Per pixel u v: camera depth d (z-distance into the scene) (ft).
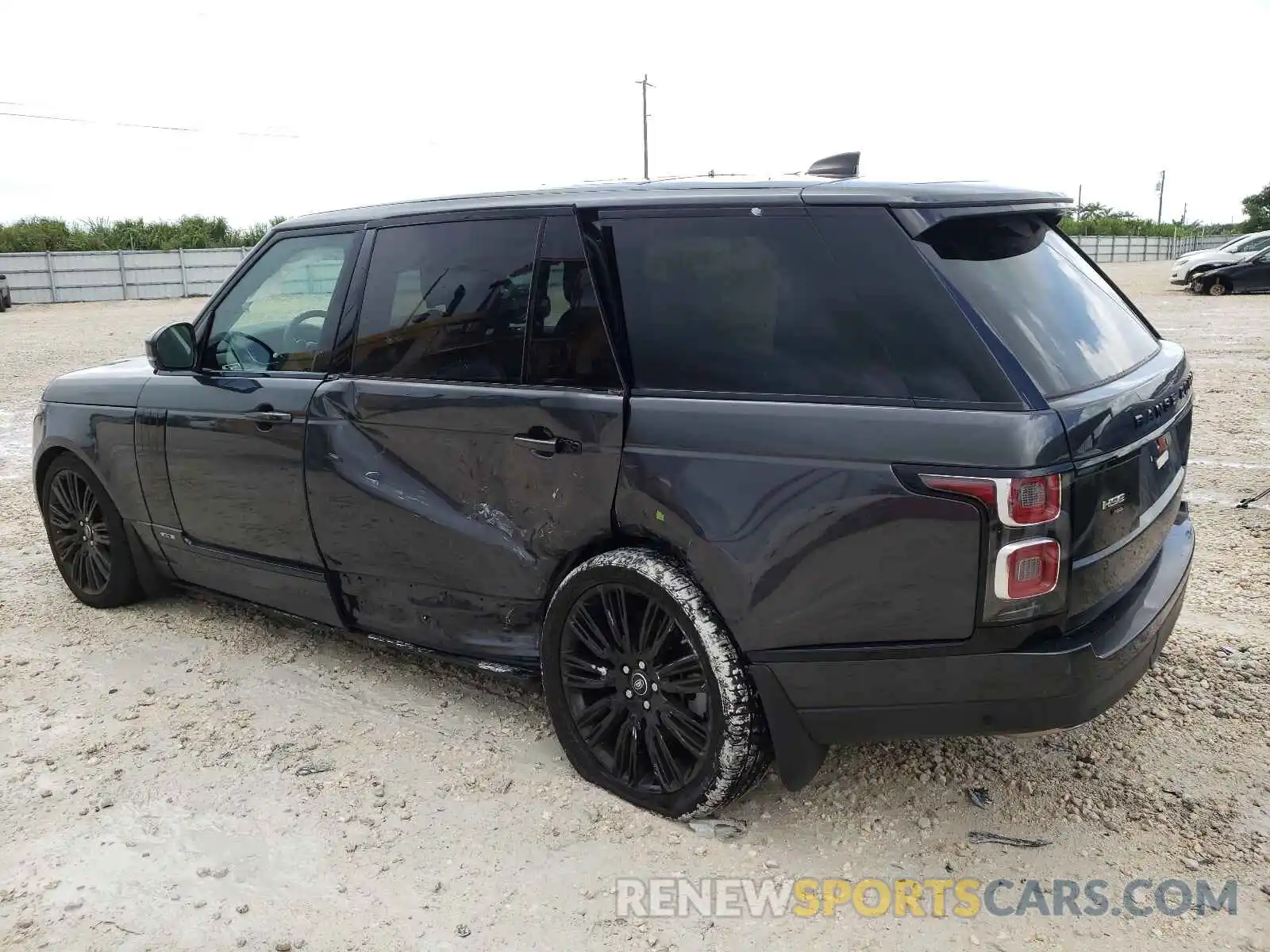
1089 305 10.11
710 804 9.90
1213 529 18.98
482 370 11.23
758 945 8.53
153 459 14.69
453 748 11.80
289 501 13.07
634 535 10.10
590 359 10.40
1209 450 25.77
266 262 13.70
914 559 8.51
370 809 10.59
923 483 8.34
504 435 10.91
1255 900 8.89
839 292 9.05
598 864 9.62
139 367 15.76
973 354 8.41
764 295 9.46
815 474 8.85
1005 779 10.84
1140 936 8.50
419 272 11.94
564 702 10.90
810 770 9.70
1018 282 9.33
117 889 9.41
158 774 11.37
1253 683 12.75
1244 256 83.61
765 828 10.12
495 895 9.21
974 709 8.75
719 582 9.39
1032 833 9.93
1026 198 9.66
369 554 12.41
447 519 11.53
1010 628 8.38
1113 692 8.94
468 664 11.98
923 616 8.60
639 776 10.55
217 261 133.49
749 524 9.16
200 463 14.06
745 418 9.28
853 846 9.82
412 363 11.85
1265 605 15.20
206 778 11.25
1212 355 44.47
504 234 11.27
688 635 9.66
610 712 10.68
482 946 8.57
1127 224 221.66
